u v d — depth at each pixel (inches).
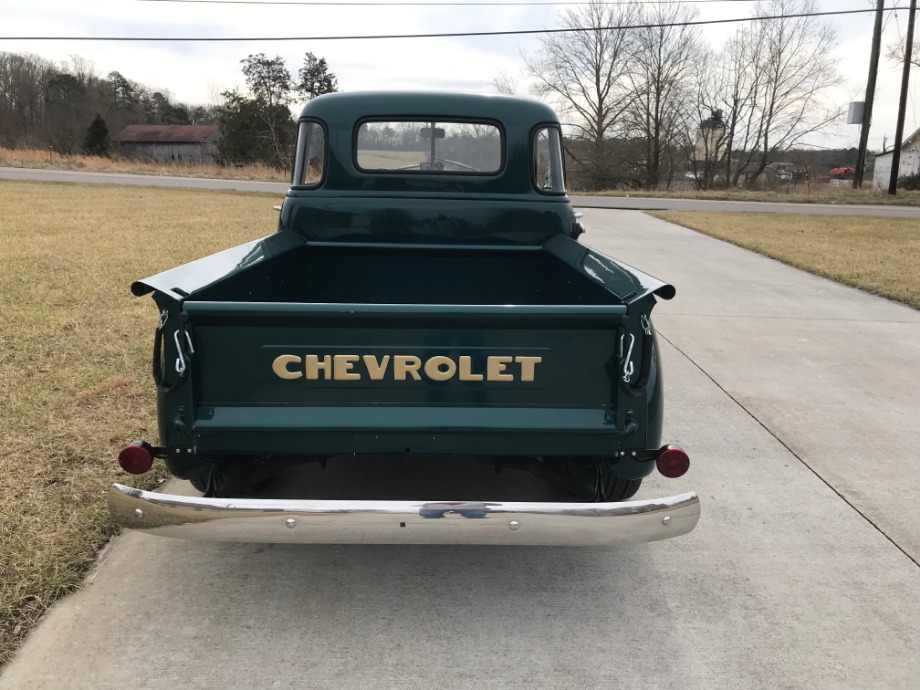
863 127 1237.7
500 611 101.9
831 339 254.7
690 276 379.6
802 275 387.5
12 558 106.5
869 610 103.3
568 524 85.8
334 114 149.9
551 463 104.7
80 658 89.6
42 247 381.1
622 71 1656.0
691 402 188.5
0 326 223.8
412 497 126.6
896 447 161.8
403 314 86.1
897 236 578.2
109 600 101.1
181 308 85.7
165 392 88.1
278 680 87.2
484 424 90.1
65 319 233.9
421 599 104.2
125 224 503.5
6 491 125.2
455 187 152.0
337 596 104.3
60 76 2615.7
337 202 151.4
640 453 94.6
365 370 89.2
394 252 153.7
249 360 88.7
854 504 135.0
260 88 1961.1
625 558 116.3
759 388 200.7
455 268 155.2
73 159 1370.6
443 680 88.0
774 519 129.0
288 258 143.8
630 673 90.0
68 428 151.8
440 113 150.1
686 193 1182.3
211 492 99.7
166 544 116.0
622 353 88.7
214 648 92.4
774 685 88.5
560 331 89.0
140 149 2605.8
